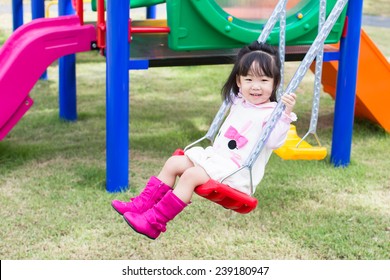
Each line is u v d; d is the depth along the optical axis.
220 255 4.10
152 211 3.62
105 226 4.49
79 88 8.96
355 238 4.35
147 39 6.25
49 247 4.18
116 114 4.95
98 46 5.35
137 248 4.18
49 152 6.11
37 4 7.49
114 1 4.74
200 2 4.85
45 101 8.15
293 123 7.25
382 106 6.63
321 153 4.41
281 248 4.20
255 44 3.73
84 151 6.14
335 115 5.80
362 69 6.47
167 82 9.45
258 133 3.70
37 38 5.19
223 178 3.46
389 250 4.22
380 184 5.40
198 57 5.28
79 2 5.48
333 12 3.57
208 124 7.17
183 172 3.73
